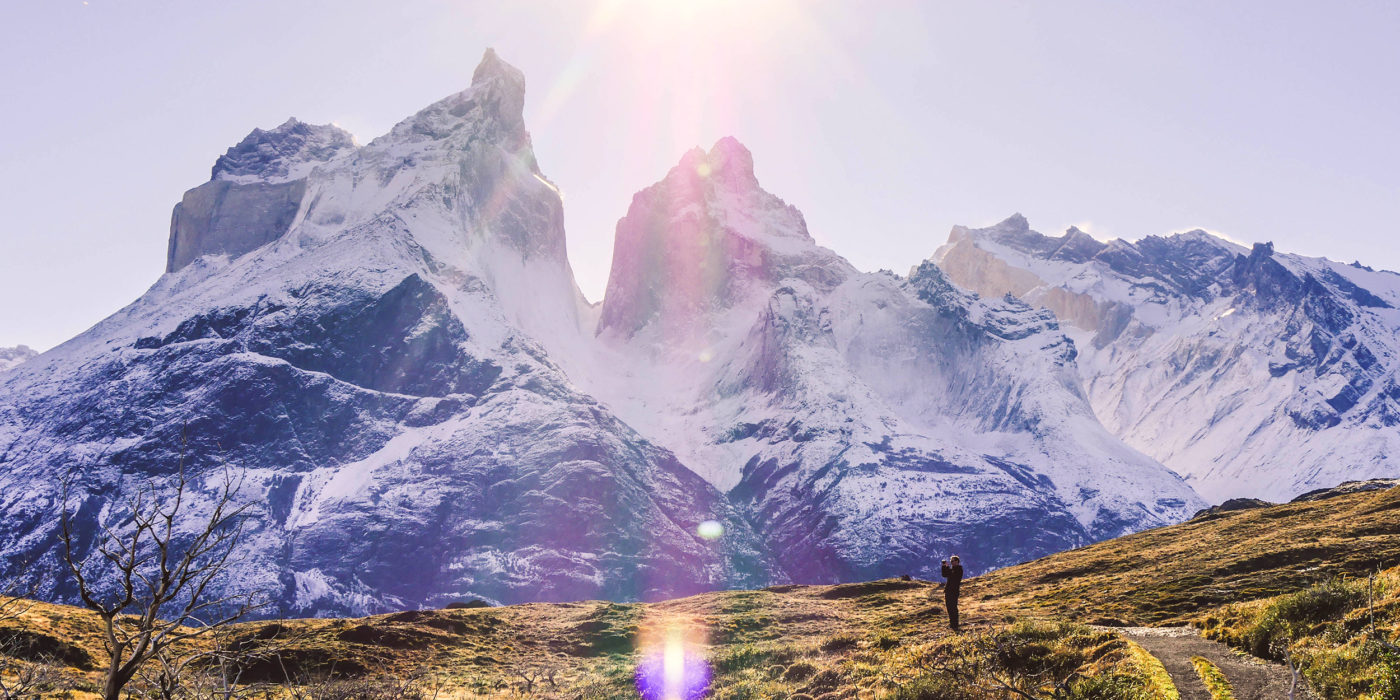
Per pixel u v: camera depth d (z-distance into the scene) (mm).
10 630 44719
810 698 37250
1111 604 57688
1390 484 130000
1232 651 28078
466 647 67750
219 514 13703
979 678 28562
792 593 101625
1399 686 19109
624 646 70500
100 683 42312
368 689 33375
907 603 82188
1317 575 54219
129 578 12922
